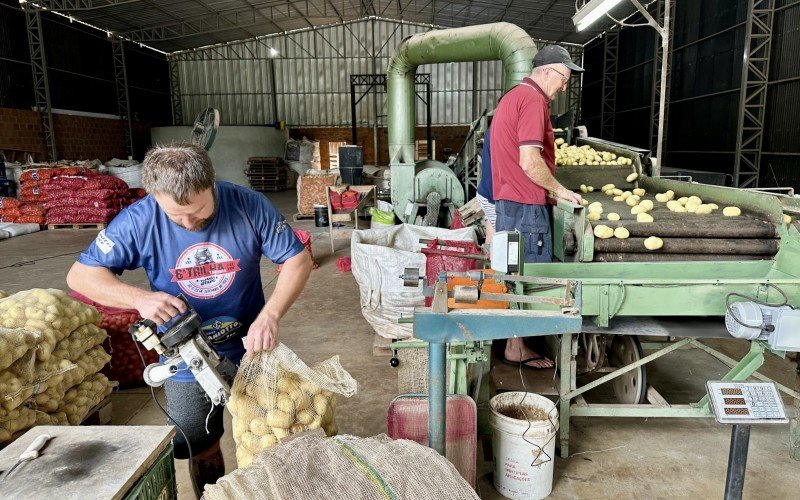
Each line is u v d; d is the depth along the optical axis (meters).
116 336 3.02
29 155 10.48
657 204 3.47
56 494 1.08
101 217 8.53
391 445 1.50
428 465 1.40
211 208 1.44
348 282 5.38
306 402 1.57
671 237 2.58
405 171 6.27
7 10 10.83
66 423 2.26
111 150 14.39
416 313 1.70
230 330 1.62
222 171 15.72
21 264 6.16
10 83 10.91
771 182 8.77
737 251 2.50
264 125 16.39
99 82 13.96
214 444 1.85
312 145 16.55
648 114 12.59
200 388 1.68
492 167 2.94
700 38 10.41
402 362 2.39
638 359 2.56
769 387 1.68
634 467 2.26
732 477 1.69
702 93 10.43
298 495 1.21
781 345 1.82
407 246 3.96
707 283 2.15
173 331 1.37
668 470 2.24
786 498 2.05
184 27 15.16
